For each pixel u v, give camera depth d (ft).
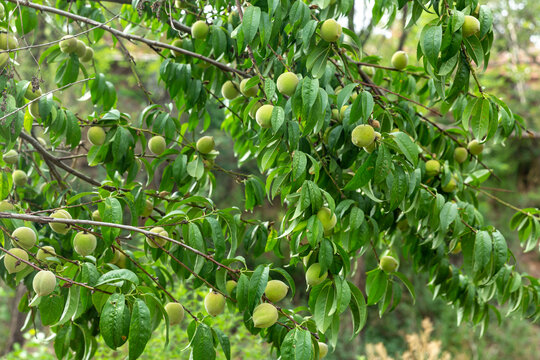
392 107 6.77
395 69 8.52
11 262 5.55
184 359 11.27
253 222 7.57
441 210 6.59
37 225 7.73
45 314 5.78
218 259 5.69
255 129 7.87
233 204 25.43
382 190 6.95
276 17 6.04
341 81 7.36
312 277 5.33
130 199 6.03
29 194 9.05
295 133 5.57
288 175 5.88
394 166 5.71
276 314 5.26
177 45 8.46
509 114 6.28
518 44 28.40
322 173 6.39
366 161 5.54
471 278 7.09
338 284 5.20
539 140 28.32
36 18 8.11
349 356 20.90
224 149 26.45
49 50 7.73
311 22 5.77
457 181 8.04
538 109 28.40
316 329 5.94
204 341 5.23
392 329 22.76
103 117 6.84
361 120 6.09
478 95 6.15
